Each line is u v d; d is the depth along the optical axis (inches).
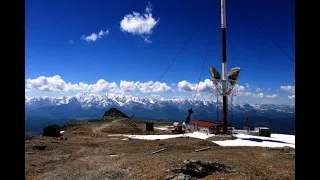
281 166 969.5
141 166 991.6
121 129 2630.4
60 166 1080.8
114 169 995.9
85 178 900.6
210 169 893.8
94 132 2581.2
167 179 815.7
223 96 2289.6
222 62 2313.0
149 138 2082.9
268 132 2138.3
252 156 1179.9
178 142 1667.1
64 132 2723.9
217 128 2316.7
